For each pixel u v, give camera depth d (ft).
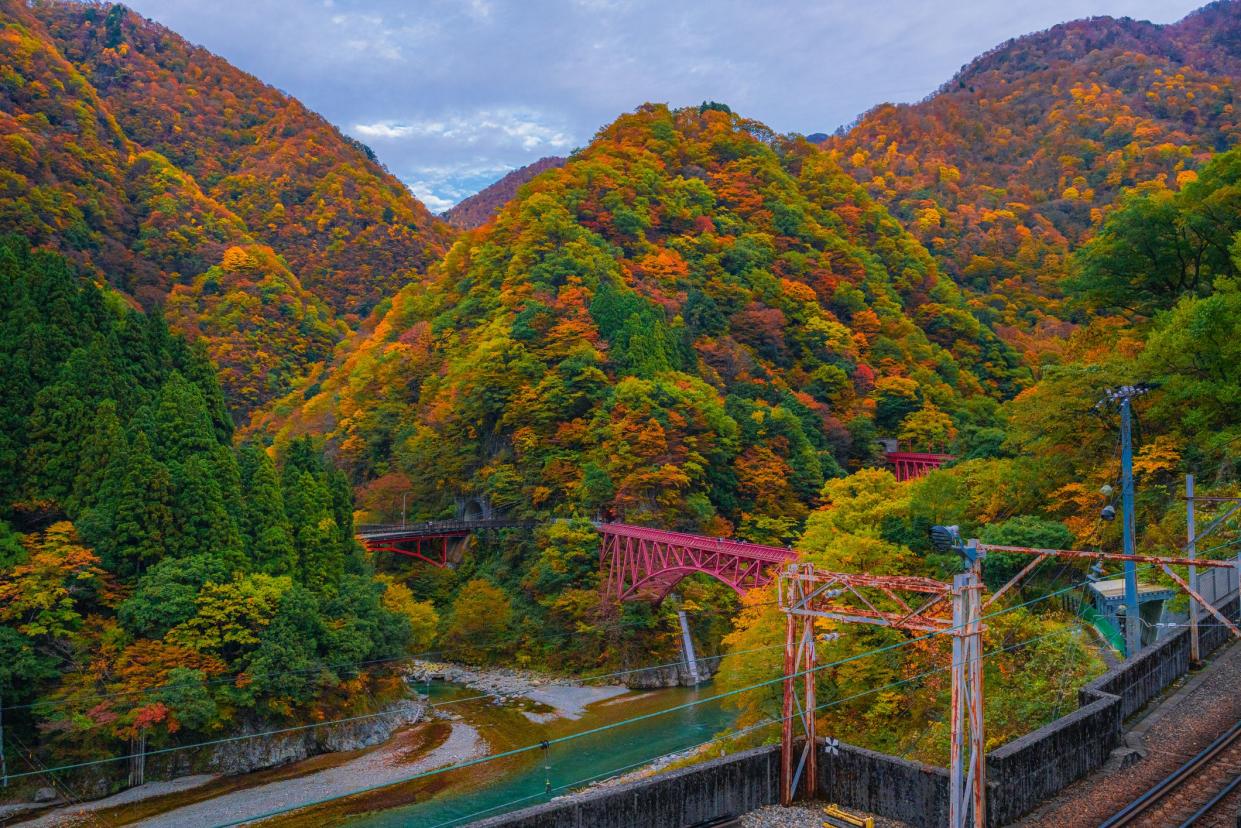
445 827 144.97
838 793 94.22
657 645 271.49
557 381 347.15
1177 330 166.30
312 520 229.86
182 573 187.21
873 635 138.10
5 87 613.11
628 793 83.92
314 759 190.29
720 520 320.50
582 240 451.53
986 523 179.93
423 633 260.83
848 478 215.92
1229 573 136.56
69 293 227.81
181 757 176.96
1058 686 114.62
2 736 161.79
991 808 81.15
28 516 193.47
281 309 630.74
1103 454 175.32
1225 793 79.71
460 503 364.38
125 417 216.95
